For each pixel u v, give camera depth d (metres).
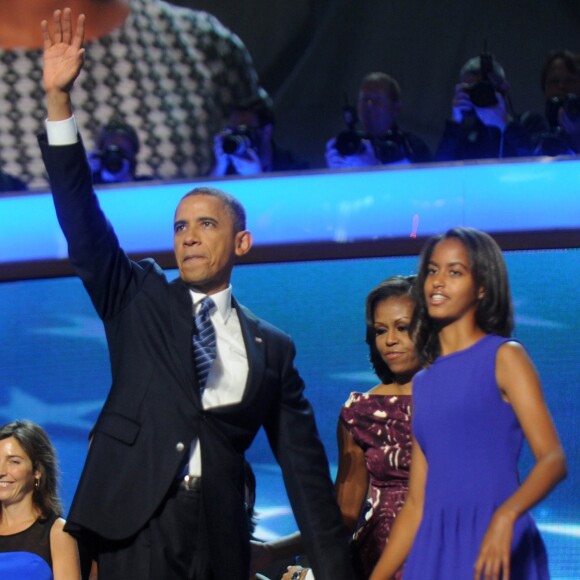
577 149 18.61
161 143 22.20
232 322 11.33
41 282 17.53
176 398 10.71
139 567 10.45
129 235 17.12
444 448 9.92
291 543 13.26
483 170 16.61
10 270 17.47
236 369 11.08
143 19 22.33
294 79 25.84
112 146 19.06
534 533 9.77
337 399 16.88
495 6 25.28
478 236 10.30
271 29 25.88
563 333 16.28
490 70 19.50
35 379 17.44
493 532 9.14
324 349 16.97
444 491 9.87
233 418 10.87
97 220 10.80
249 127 19.95
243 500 10.95
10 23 21.64
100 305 11.05
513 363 9.79
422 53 25.52
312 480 11.48
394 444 12.02
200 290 11.29
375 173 16.83
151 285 11.22
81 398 17.36
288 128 25.88
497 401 9.82
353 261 16.92
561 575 15.48
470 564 9.65
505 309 10.22
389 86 19.69
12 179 19.97
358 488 12.52
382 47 25.66
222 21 25.88
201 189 11.43
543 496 9.29
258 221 17.03
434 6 25.44
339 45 25.75
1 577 13.48
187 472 10.69
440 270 10.23
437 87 25.50
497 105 19.02
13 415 17.42
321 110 25.81
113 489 10.50
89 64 22.08
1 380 17.47
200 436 10.68
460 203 16.64
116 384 10.90
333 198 16.94
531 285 16.39
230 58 22.84
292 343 11.70
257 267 17.06
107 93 22.09
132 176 19.36
